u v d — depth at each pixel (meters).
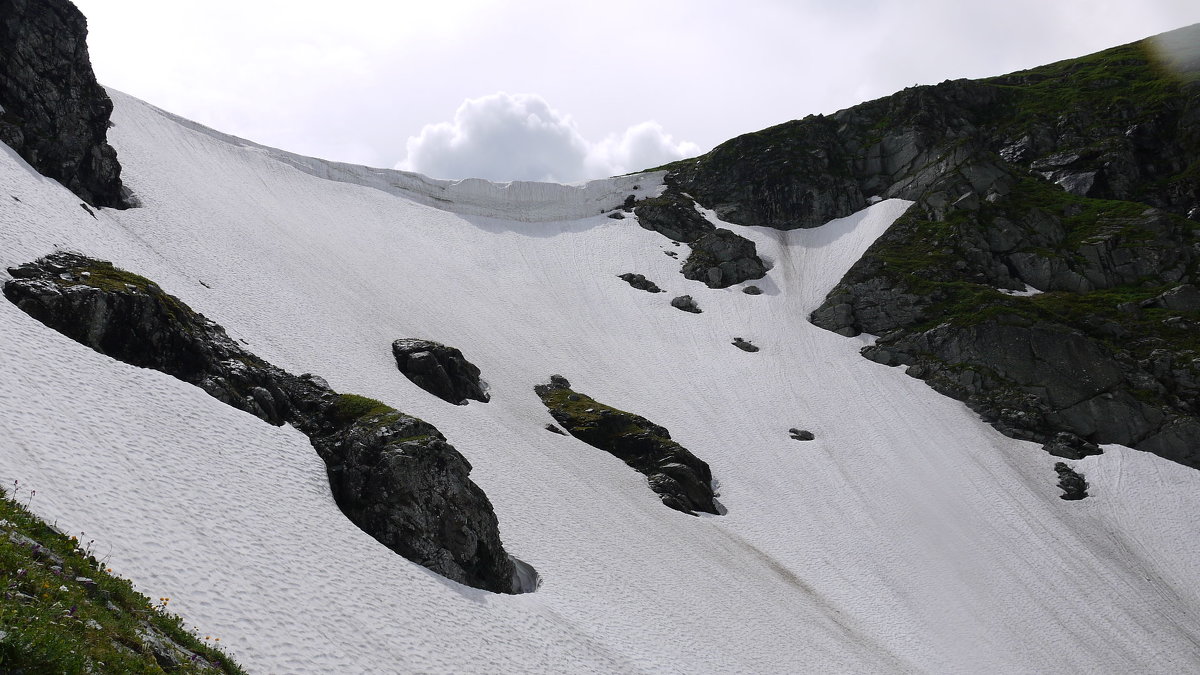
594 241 132.12
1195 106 131.12
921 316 105.31
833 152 143.25
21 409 28.02
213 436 36.97
